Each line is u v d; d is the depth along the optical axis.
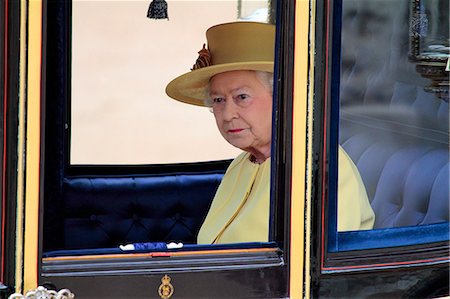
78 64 11.12
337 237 9.41
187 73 10.54
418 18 9.62
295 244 9.27
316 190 9.27
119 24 11.02
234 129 10.43
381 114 9.59
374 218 9.61
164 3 10.88
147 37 11.07
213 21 10.77
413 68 9.68
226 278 9.25
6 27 8.55
